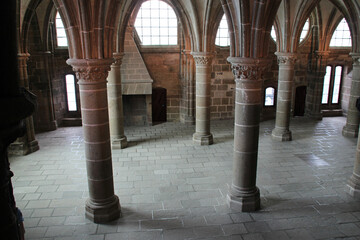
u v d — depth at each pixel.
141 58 16.20
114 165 11.34
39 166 11.23
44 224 7.55
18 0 11.05
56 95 16.70
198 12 12.04
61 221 7.68
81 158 12.05
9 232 2.28
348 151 12.93
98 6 6.45
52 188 9.48
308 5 12.63
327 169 11.00
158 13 16.92
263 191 9.30
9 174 2.42
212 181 10.00
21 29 11.73
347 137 14.97
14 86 2.19
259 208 8.30
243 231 7.29
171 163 11.55
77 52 6.68
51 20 16.12
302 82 19.03
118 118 13.09
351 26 13.52
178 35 17.08
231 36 7.41
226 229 7.37
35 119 16.02
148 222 7.66
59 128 16.69
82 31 6.54
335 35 18.83
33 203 8.54
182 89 17.66
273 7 6.95
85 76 6.86
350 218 7.84
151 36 17.19
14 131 2.24
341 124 17.52
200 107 13.51
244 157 7.95
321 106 19.30
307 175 10.46
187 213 8.07
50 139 14.61
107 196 7.73
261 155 12.37
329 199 8.80
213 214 8.02
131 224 7.59
